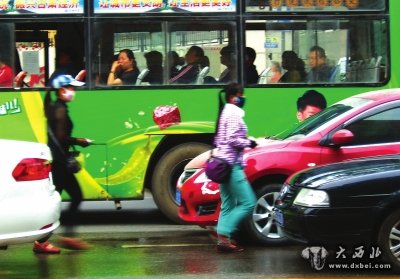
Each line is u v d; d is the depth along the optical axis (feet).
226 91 31.19
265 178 32.27
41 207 26.73
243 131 30.55
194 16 38.65
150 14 38.55
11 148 26.91
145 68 38.68
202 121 38.78
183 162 39.19
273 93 38.96
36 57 38.19
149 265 29.09
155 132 38.58
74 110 38.29
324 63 39.22
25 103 38.11
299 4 39.09
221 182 30.42
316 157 31.78
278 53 39.01
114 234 36.60
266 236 32.32
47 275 27.66
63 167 33.99
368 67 39.37
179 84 38.73
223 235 31.24
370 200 26.37
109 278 26.91
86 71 38.42
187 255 30.99
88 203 48.93
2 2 37.96
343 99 38.93
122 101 38.50
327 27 39.19
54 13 38.19
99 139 38.42
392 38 39.27
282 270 27.91
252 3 38.93
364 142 31.91
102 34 38.42
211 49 38.81
